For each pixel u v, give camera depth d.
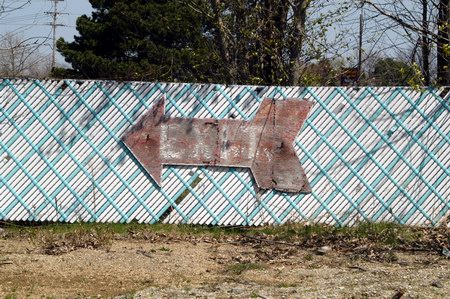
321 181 11.16
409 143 11.23
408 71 12.51
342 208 11.16
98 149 11.05
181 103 11.17
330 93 11.26
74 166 11.03
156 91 11.16
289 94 11.25
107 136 11.08
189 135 11.12
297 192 11.13
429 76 13.27
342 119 11.23
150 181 11.09
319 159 11.19
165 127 11.10
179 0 16.70
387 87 11.27
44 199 10.99
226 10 15.18
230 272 8.40
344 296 7.09
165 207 11.05
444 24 12.29
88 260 8.81
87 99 11.09
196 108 11.17
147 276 8.15
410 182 11.20
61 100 11.07
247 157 11.12
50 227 10.77
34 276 8.02
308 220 11.09
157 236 10.37
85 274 8.17
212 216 11.07
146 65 23.38
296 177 11.13
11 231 10.65
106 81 11.11
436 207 11.17
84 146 11.05
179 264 8.76
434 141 11.24
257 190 11.13
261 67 14.56
